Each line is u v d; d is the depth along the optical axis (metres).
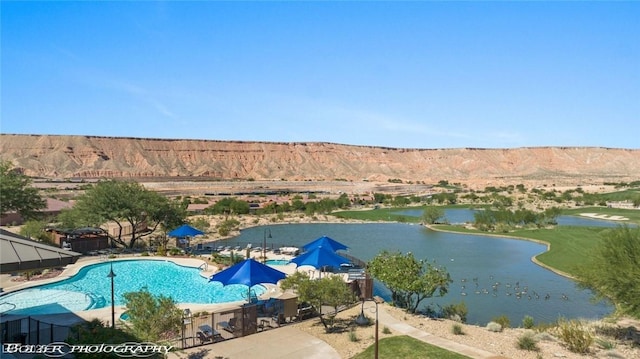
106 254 42.53
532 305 32.50
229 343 18.78
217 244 57.44
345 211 113.62
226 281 22.48
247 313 20.06
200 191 156.75
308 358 17.12
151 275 35.53
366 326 21.00
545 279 40.97
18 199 45.97
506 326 24.45
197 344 18.61
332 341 19.08
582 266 23.91
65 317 22.45
